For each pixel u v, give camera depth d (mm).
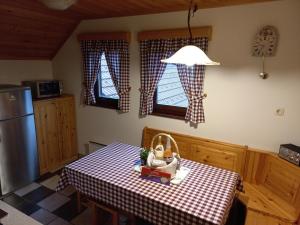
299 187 2090
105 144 3805
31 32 3125
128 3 2602
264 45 2369
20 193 3002
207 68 2748
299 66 2287
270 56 2389
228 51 2586
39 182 3279
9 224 2391
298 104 2355
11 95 2828
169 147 2223
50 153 3592
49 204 2781
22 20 2824
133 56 3215
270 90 2461
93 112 3793
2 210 2598
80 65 3703
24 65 3615
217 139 2859
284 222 2021
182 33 2697
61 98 3654
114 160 2289
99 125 3789
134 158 2344
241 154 2645
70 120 3893
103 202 2127
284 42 2309
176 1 2488
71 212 2643
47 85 3525
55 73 4027
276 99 2449
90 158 2326
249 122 2635
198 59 1658
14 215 2539
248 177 2627
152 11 2902
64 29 3477
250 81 2541
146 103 3188
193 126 2984
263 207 2158
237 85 2617
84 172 2035
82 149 4105
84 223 2473
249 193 2385
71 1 2039
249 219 2178
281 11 2271
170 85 3105
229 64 2611
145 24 3025
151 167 1927
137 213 1780
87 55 3496
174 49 2842
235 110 2686
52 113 3543
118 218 2143
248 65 2518
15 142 2961
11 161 2951
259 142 2625
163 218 1656
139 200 1740
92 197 2117
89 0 2496
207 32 2566
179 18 2787
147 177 1938
